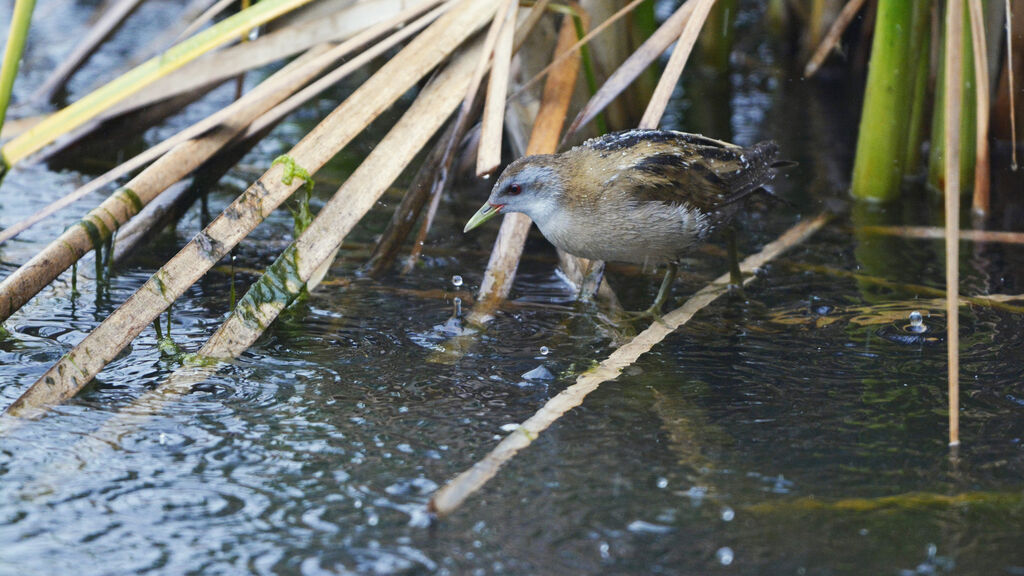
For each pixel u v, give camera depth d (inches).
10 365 259.6
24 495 205.2
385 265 333.7
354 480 214.4
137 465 217.8
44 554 187.5
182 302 304.3
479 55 310.2
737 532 196.5
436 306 308.3
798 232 364.2
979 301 310.3
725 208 303.9
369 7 327.9
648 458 224.1
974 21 297.7
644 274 340.5
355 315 299.9
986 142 342.0
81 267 322.0
